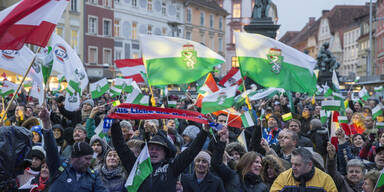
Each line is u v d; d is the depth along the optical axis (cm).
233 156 845
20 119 1220
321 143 1023
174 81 973
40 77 940
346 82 3481
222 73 8444
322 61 3600
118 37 5678
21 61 932
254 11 2752
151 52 968
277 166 743
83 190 620
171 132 1062
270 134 1092
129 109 616
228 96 753
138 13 6003
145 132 881
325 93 1797
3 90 1217
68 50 1156
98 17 5369
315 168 628
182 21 6988
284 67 979
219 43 8288
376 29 9012
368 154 966
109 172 721
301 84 985
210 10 7838
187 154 617
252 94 1357
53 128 1009
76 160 626
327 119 1241
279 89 1355
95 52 5359
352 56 10881
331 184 617
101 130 850
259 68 971
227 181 742
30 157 759
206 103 754
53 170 632
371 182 679
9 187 618
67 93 1197
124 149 629
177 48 978
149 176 610
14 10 703
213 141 706
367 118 1226
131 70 1522
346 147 924
